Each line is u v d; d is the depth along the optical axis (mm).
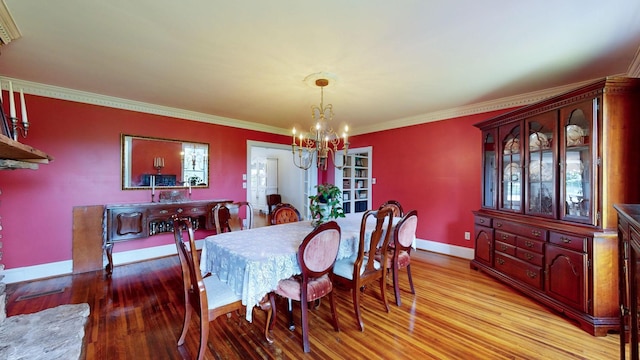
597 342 1957
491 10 1706
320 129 3020
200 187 4418
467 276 3266
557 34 1990
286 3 1637
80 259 3357
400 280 3152
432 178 4352
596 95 2133
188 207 3895
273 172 8922
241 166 4918
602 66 2545
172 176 4145
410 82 2949
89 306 2479
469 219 3947
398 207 3654
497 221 3111
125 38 2049
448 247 4168
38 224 3143
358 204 6570
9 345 1885
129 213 3408
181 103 3777
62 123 3271
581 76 2785
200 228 4203
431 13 1737
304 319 1884
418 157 4516
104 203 3572
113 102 3584
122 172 3701
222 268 2045
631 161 2092
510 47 2189
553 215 2480
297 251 1972
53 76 2824
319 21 1826
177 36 2020
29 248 3096
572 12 1721
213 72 2680
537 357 1799
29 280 3074
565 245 2303
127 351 1854
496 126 3229
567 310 2256
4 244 2967
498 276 3059
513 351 1863
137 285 2969
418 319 2287
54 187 3236
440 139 4242
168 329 2119
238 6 1667
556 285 2375
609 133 2098
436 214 4309
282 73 2689
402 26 1886
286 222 3238
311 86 3041
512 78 2842
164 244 4086
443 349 1887
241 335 2064
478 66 2539
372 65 2512
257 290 1756
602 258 2074
